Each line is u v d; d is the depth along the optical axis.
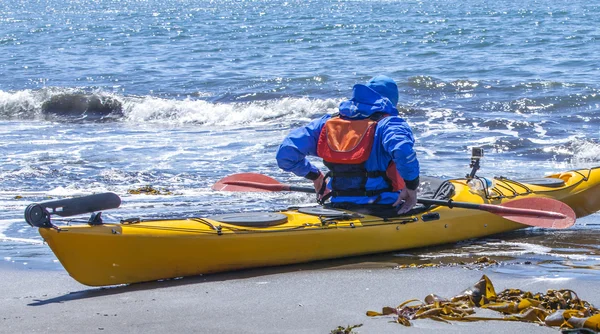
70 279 4.79
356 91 5.33
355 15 39.16
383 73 17.75
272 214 5.39
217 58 22.47
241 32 30.88
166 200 7.53
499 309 3.78
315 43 25.44
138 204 7.34
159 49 25.83
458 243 6.00
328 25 32.28
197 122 13.70
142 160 9.87
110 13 54.31
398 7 46.56
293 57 21.88
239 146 10.94
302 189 6.01
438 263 5.26
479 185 6.23
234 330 3.58
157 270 4.72
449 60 19.77
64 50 26.66
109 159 9.96
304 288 4.49
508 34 25.48
